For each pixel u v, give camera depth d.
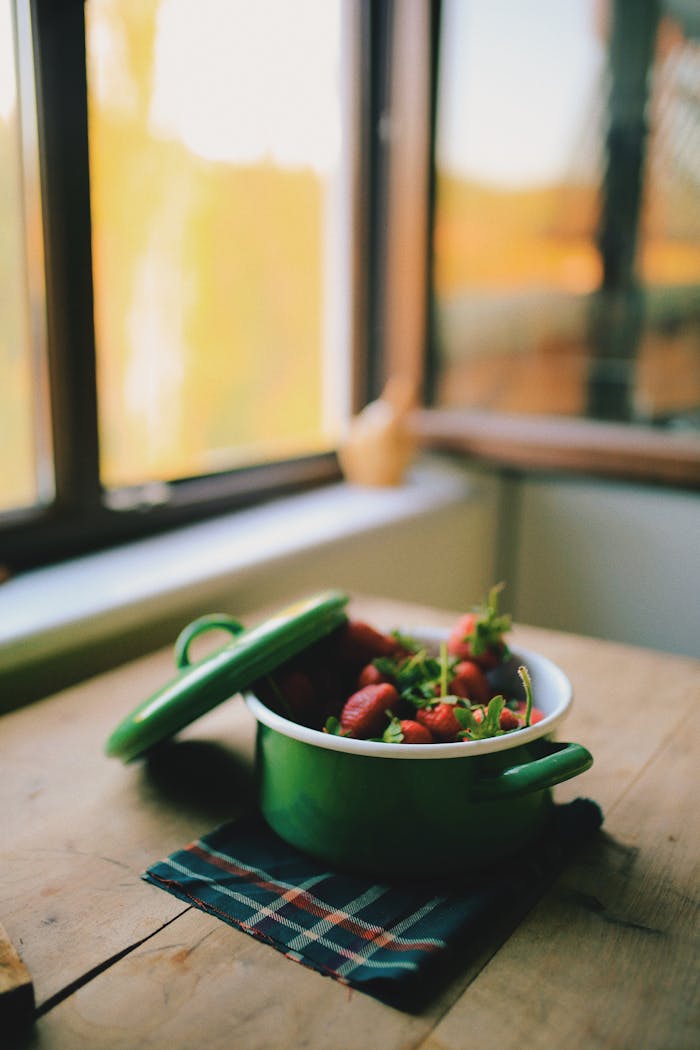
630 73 1.26
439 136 1.40
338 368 1.47
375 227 1.46
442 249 1.45
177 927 0.53
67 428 1.01
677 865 0.58
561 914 0.54
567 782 0.66
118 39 1.02
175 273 1.15
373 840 0.56
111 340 1.07
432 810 0.55
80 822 0.62
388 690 0.59
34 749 0.70
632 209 1.29
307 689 0.63
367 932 0.52
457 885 0.56
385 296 1.47
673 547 1.36
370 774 0.54
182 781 0.67
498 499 1.50
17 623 0.84
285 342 1.36
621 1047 0.46
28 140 0.94
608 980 0.50
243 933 0.53
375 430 1.38
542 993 0.49
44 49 0.92
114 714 0.75
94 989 0.49
